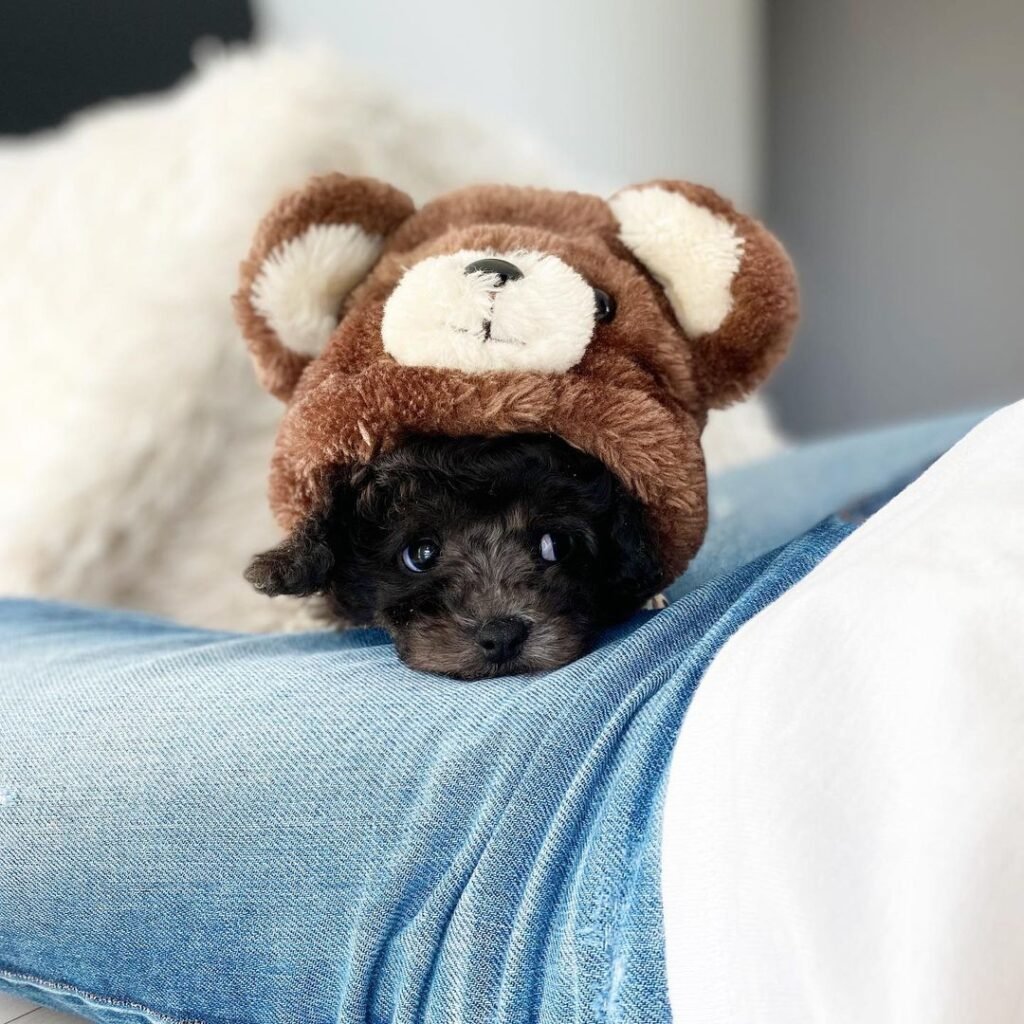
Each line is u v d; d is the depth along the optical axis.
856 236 1.82
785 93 1.83
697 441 0.54
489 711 0.48
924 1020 0.37
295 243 0.56
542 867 0.45
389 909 0.46
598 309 0.53
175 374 0.78
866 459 0.81
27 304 0.86
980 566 0.41
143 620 0.66
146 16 1.39
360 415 0.51
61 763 0.51
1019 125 1.67
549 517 0.52
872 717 0.40
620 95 1.64
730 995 0.40
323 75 0.84
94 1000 0.51
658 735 0.45
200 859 0.49
